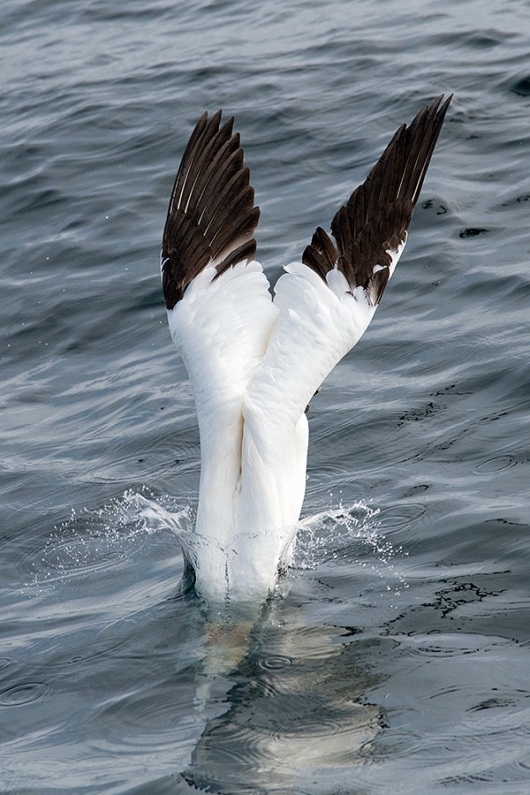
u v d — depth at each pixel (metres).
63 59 29.88
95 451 14.05
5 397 16.17
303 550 10.93
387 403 13.80
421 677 8.62
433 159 20.77
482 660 8.77
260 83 25.62
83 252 20.11
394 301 16.53
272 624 9.62
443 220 18.53
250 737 8.13
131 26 31.75
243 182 10.34
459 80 23.95
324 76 25.45
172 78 26.92
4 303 18.83
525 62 24.31
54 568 11.55
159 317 17.72
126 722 8.55
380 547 10.88
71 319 18.05
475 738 7.79
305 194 20.67
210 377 9.55
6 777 8.01
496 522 10.88
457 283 16.59
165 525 12.03
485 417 13.05
